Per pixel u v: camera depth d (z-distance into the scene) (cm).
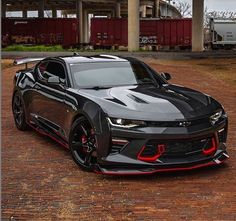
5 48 4653
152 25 5472
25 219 445
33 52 4203
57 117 687
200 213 459
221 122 604
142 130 546
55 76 699
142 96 609
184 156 564
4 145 748
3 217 450
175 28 5416
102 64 720
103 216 453
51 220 443
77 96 627
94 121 568
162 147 552
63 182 558
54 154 691
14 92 870
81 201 494
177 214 457
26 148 728
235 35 5847
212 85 1666
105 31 5378
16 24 5588
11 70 2152
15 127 895
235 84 1700
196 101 610
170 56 3741
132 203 488
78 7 7394
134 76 705
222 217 448
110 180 566
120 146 557
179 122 556
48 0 7469
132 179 570
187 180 567
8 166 627
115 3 7806
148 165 549
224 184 551
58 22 5569
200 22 5191
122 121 552
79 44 5647
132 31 4756
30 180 566
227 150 714
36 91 765
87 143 593
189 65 2683
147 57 3531
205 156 582
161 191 526
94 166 581
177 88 684
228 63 2894
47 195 512
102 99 595
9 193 518
